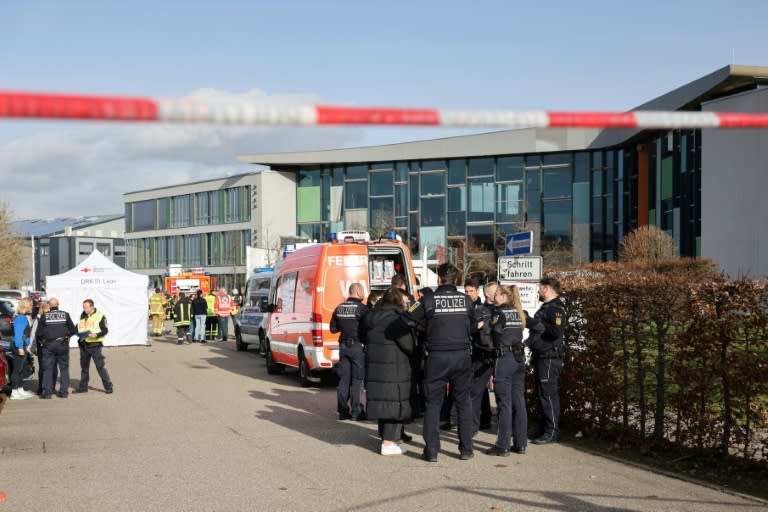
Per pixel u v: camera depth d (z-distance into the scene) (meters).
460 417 7.78
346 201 54.56
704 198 29.06
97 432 9.66
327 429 9.72
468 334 7.78
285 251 17.61
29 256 96.19
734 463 6.86
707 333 6.95
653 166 40.91
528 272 11.67
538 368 8.48
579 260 43.91
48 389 13.26
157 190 69.19
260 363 19.59
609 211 45.38
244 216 59.53
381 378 7.99
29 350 13.26
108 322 25.61
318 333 13.57
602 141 44.44
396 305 8.09
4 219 58.47
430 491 6.48
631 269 28.33
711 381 6.98
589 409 8.68
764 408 6.63
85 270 25.58
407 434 9.12
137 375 16.80
